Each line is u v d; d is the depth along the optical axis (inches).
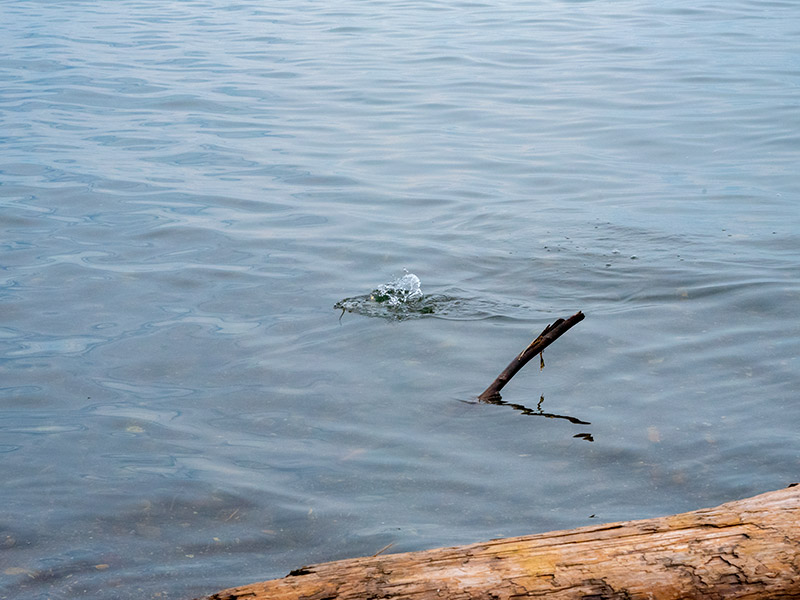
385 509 155.5
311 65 634.2
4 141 448.5
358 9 906.1
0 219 330.6
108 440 181.0
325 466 169.6
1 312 247.8
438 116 492.4
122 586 137.4
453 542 145.2
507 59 637.9
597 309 243.8
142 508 157.6
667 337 223.5
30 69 631.8
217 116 499.5
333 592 108.0
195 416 190.4
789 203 335.3
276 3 970.7
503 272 274.4
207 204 350.3
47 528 152.1
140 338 230.4
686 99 510.9
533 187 369.7
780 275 260.5
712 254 281.9
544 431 179.8
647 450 171.2
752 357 209.5
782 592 106.4
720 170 385.4
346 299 255.1
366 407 192.5
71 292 262.1
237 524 152.9
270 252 296.7
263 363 214.8
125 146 439.8
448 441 177.5
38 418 190.5
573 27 759.1
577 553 111.7
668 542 112.3
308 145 440.1
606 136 446.0
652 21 774.5
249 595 108.6
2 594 135.6
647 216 326.0
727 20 762.8
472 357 215.9
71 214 337.7
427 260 286.4
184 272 278.1
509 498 157.5
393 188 370.9
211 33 784.3
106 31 800.9
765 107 484.1
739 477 160.7
